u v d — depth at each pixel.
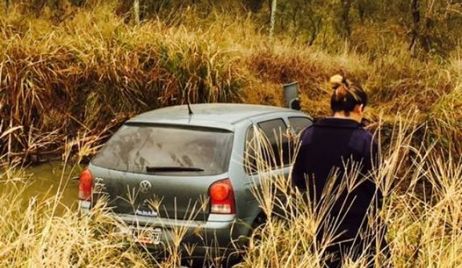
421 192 7.16
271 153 6.36
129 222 6.23
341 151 4.76
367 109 12.80
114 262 5.61
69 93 10.64
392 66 15.07
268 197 5.12
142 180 6.27
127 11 13.45
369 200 4.77
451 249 4.90
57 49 10.85
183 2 15.31
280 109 7.59
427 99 12.60
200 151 6.33
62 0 12.45
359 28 17.92
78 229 5.60
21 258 5.07
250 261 5.55
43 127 10.24
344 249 4.80
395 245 4.98
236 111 7.06
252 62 14.31
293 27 18.09
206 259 6.03
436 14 17.05
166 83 11.28
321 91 14.43
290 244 4.98
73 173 9.27
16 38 10.77
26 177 8.73
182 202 6.16
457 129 9.43
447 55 16.05
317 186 4.84
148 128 6.61
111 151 6.57
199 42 11.79
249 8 18.53
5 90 10.04
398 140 5.72
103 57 10.98
